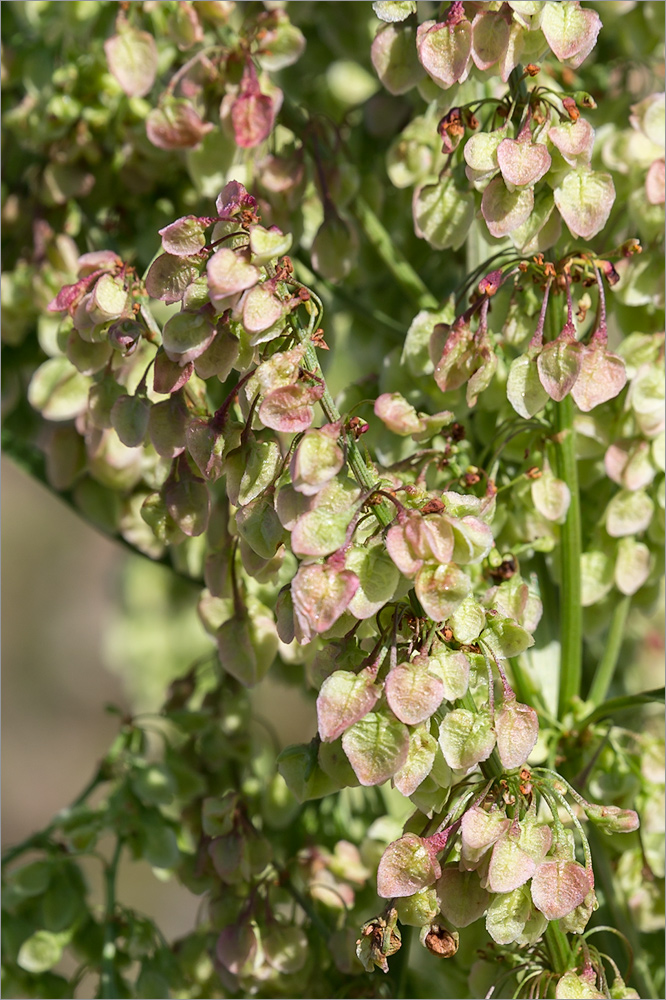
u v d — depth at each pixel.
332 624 0.37
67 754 1.67
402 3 0.40
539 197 0.40
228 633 0.42
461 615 0.38
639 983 0.44
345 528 0.37
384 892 0.37
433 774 0.38
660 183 0.42
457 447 0.42
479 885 0.38
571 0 0.39
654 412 0.43
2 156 0.49
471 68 0.40
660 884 0.43
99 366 0.41
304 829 0.47
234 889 0.45
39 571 1.75
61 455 0.46
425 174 0.46
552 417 0.43
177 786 0.46
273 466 0.38
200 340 0.38
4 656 1.70
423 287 0.47
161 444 0.40
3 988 0.46
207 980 0.46
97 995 0.45
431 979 0.45
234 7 0.46
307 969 0.44
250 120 0.43
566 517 0.43
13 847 0.46
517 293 0.42
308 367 0.38
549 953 0.39
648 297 0.43
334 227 0.45
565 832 0.38
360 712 0.37
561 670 0.44
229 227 0.38
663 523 0.44
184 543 0.46
